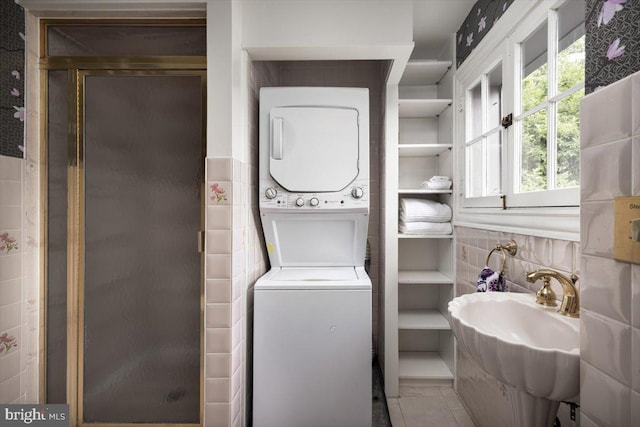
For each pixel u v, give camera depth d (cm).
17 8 153
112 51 164
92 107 165
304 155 184
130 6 154
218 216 147
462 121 214
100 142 165
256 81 194
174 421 165
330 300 164
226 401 147
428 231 227
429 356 253
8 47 150
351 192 185
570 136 122
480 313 125
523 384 89
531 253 137
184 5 152
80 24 163
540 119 139
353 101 186
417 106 235
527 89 150
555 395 86
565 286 107
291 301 164
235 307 152
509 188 159
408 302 263
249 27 165
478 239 187
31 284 162
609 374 73
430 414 198
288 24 164
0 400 148
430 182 228
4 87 149
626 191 69
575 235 110
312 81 260
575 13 121
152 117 164
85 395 166
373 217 259
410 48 166
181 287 165
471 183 206
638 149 67
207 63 150
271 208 185
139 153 165
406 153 253
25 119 158
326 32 164
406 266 263
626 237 69
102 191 166
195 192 164
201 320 164
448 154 235
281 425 163
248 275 174
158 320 166
